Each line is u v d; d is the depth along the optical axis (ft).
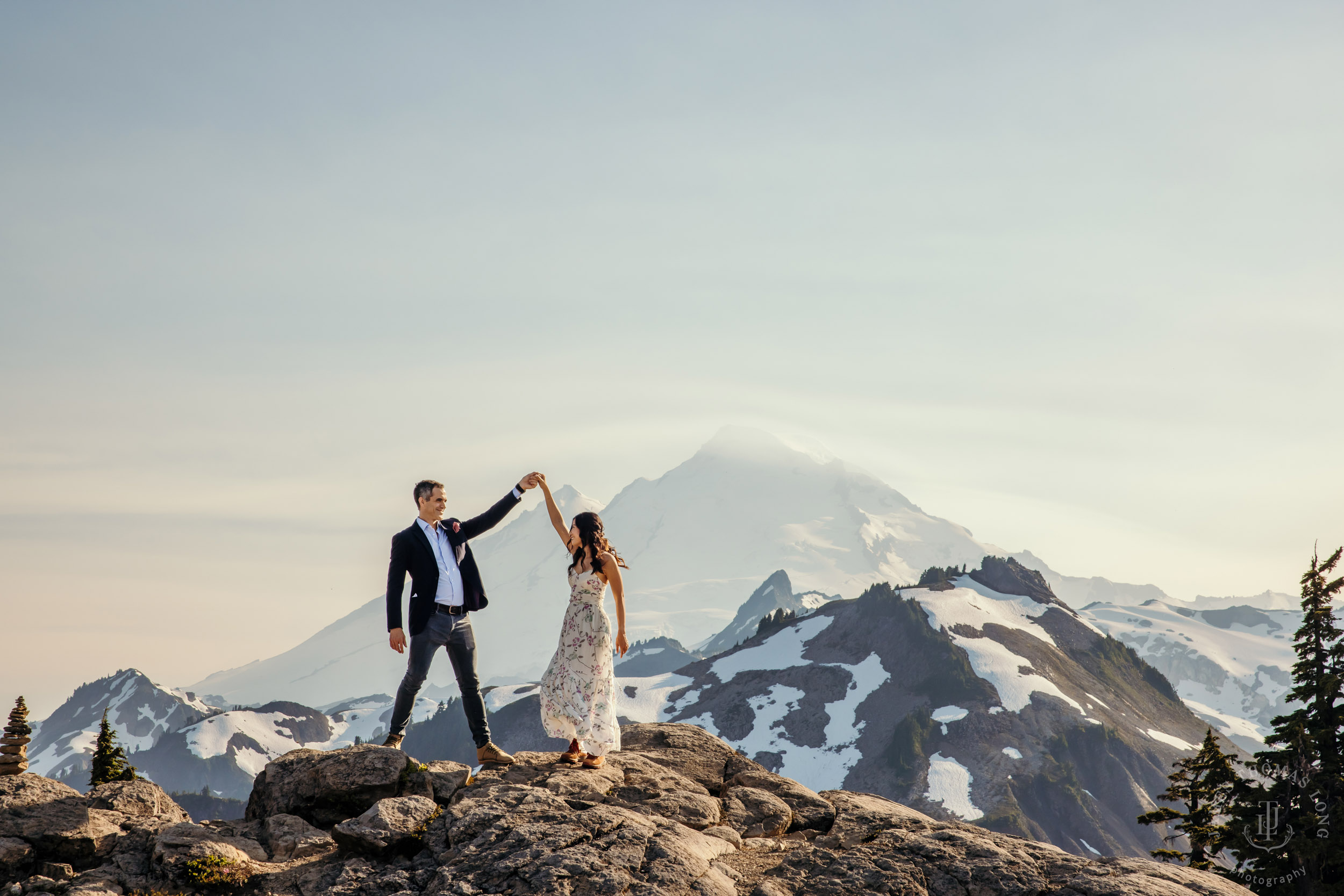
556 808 32.42
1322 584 119.24
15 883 29.32
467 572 38.24
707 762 42.16
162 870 29.71
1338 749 113.80
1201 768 123.85
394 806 32.09
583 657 37.45
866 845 32.86
